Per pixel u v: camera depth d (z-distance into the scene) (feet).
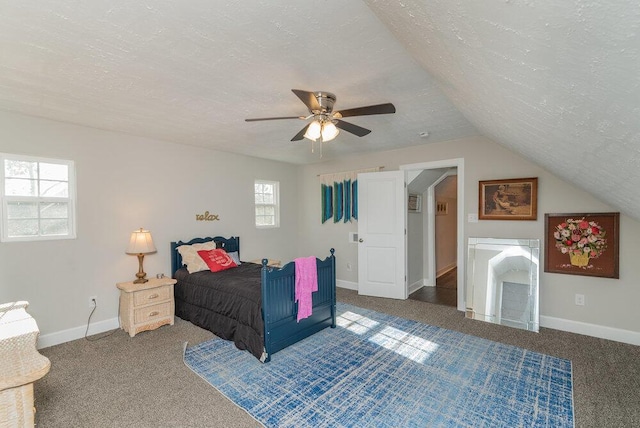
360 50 6.09
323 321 11.32
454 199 23.72
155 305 11.51
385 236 15.70
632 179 5.08
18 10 4.77
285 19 5.10
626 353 9.27
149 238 11.72
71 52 6.11
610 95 2.87
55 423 6.39
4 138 9.53
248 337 9.62
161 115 9.97
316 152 16.03
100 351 9.74
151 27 5.30
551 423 6.30
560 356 9.12
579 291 10.87
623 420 6.35
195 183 14.55
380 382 7.84
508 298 11.86
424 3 3.36
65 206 10.84
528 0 2.20
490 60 3.86
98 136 11.44
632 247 10.00
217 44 5.86
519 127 6.52
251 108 9.39
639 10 1.72
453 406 6.86
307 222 19.69
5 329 5.35
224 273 12.58
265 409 6.82
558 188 11.22
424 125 11.21
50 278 10.36
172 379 8.07
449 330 11.25
